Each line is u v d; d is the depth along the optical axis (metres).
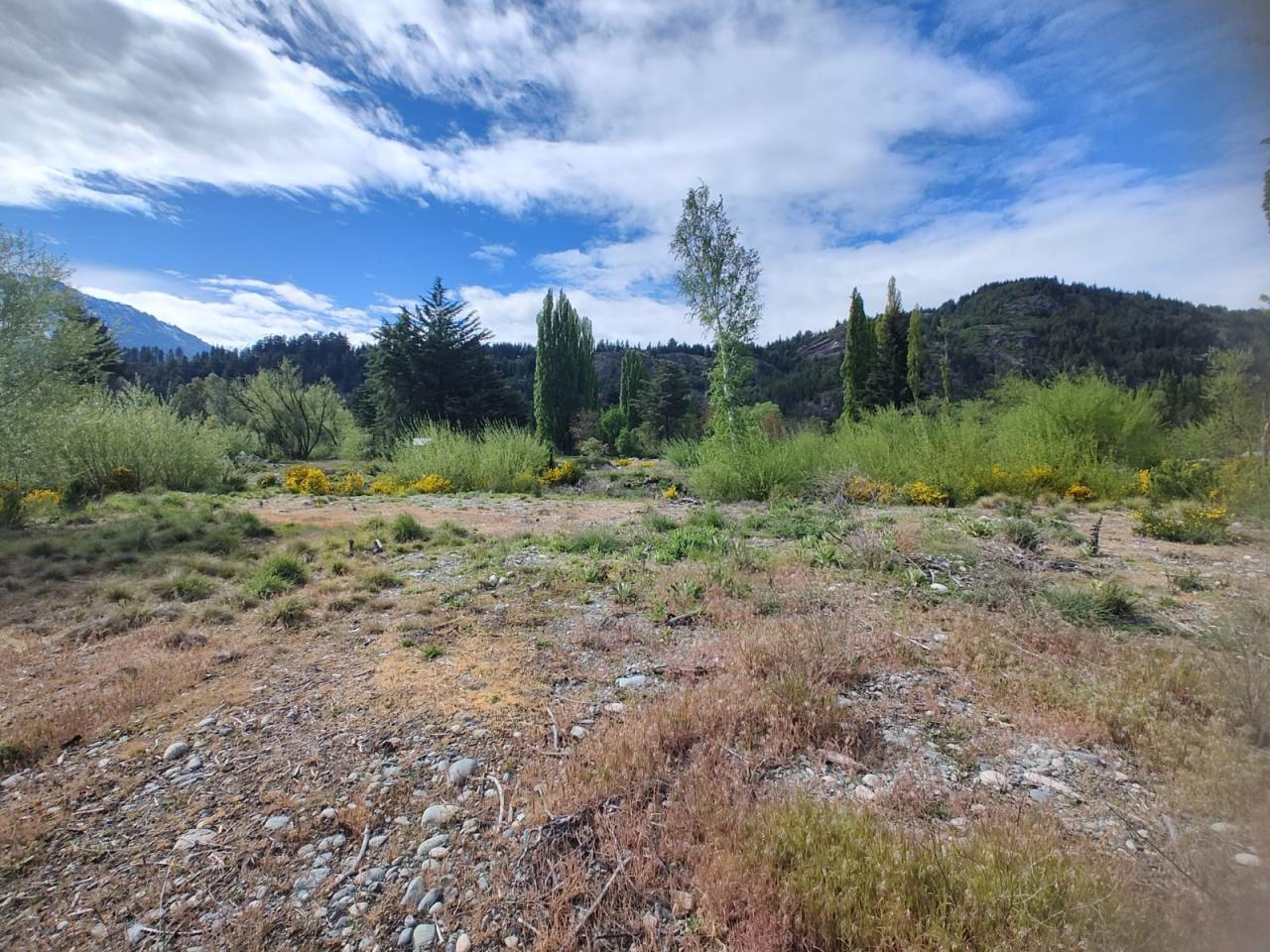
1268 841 1.99
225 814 2.37
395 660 3.76
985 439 13.27
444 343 33.38
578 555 6.59
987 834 2.05
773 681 3.11
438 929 1.83
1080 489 11.02
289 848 2.19
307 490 13.62
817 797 2.36
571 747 2.76
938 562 5.65
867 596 4.83
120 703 3.20
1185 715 2.81
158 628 4.31
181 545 6.75
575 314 44.28
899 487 12.08
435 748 2.79
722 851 2.01
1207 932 1.61
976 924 1.67
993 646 3.68
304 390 33.34
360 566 6.02
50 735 2.91
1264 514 7.09
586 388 48.03
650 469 18.83
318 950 1.78
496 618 4.53
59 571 5.54
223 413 34.47
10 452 8.58
